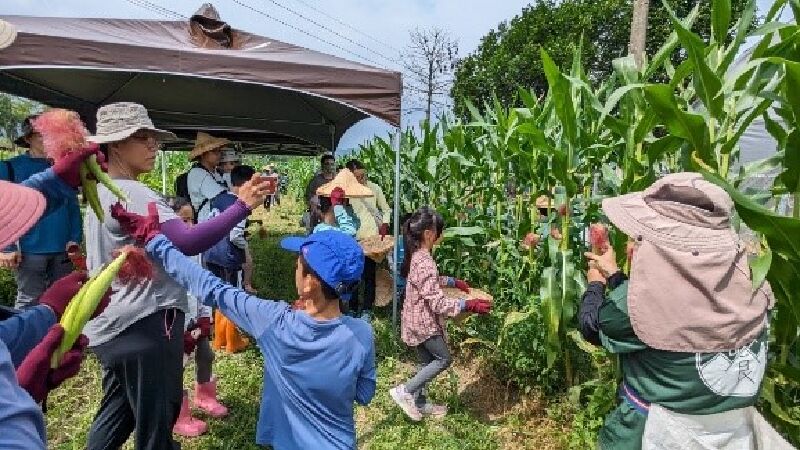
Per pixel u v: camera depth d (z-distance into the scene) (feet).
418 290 11.49
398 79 15.34
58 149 5.50
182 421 11.23
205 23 15.14
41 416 2.84
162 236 6.27
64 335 3.86
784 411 8.59
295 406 6.36
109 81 22.39
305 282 6.17
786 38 7.54
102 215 6.03
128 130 7.23
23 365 3.65
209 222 6.79
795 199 7.79
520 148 13.47
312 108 27.78
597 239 7.48
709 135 8.27
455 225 18.29
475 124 15.58
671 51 10.08
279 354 6.23
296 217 48.96
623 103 10.78
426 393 13.12
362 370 6.55
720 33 8.39
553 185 12.48
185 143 34.19
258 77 13.97
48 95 21.57
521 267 14.67
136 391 7.40
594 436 10.48
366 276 18.49
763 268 6.02
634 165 9.71
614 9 66.90
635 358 6.34
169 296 7.45
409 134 25.86
